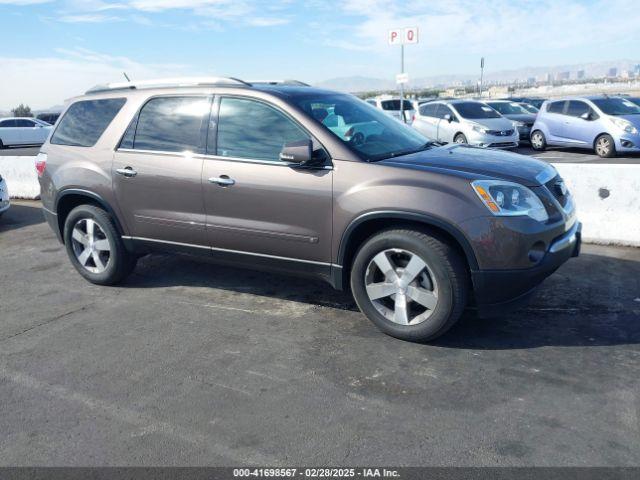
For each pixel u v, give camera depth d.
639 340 3.71
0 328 4.30
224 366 3.56
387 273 3.77
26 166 9.98
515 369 3.39
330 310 4.43
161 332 4.12
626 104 14.15
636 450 2.60
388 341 3.84
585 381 3.22
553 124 15.09
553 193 3.82
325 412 3.00
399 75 15.12
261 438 2.79
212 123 4.32
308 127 3.93
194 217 4.41
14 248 6.76
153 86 4.74
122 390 3.31
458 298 3.56
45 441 2.84
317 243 3.94
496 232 3.43
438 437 2.75
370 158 3.82
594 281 4.82
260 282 5.14
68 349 3.89
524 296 3.65
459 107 15.24
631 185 5.73
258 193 4.05
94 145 4.89
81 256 5.21
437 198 3.49
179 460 2.65
